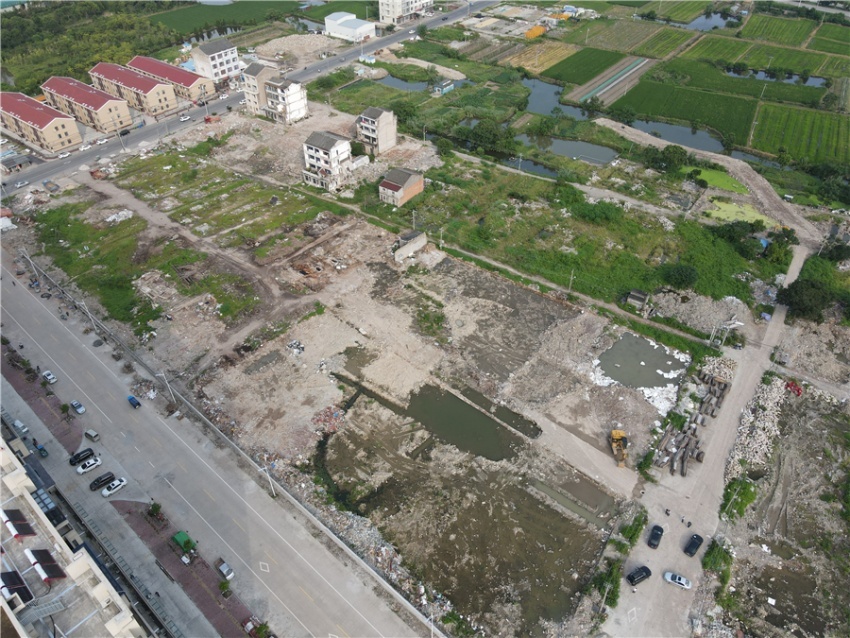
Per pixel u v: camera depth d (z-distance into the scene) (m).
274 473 72.81
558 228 116.94
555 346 91.44
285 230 115.56
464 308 98.25
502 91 178.38
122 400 81.25
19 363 86.25
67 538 58.47
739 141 151.12
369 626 58.69
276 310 96.94
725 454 76.06
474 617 60.44
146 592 60.59
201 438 76.44
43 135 138.12
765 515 69.94
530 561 65.31
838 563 65.56
